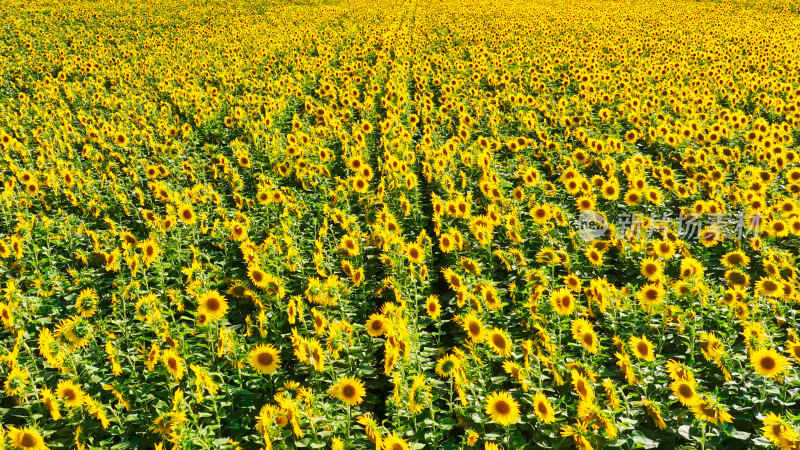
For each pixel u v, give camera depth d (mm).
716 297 6387
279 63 22875
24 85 18938
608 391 4719
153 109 15273
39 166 11016
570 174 9281
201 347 5969
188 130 13359
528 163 11203
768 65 20281
